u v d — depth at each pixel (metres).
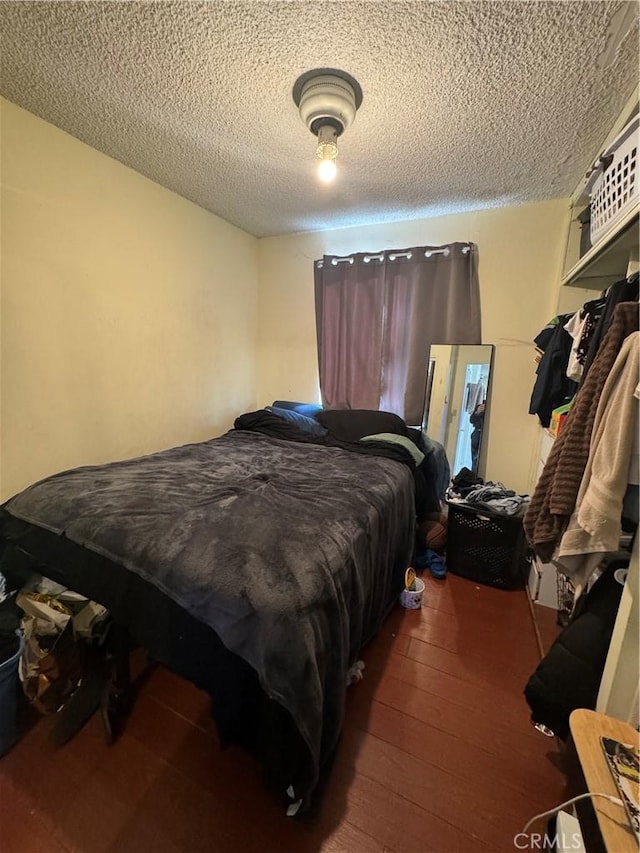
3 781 1.09
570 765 0.86
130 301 2.23
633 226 1.26
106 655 1.44
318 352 3.08
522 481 2.64
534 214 2.40
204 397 2.89
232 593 1.01
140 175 2.18
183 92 1.48
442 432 2.74
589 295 2.27
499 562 2.16
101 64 1.34
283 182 2.23
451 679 1.50
